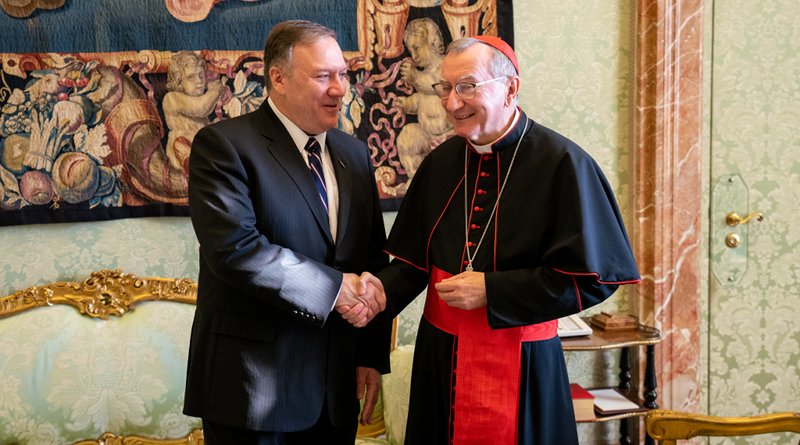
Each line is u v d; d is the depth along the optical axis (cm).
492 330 200
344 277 198
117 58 281
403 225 226
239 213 187
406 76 302
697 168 322
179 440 275
